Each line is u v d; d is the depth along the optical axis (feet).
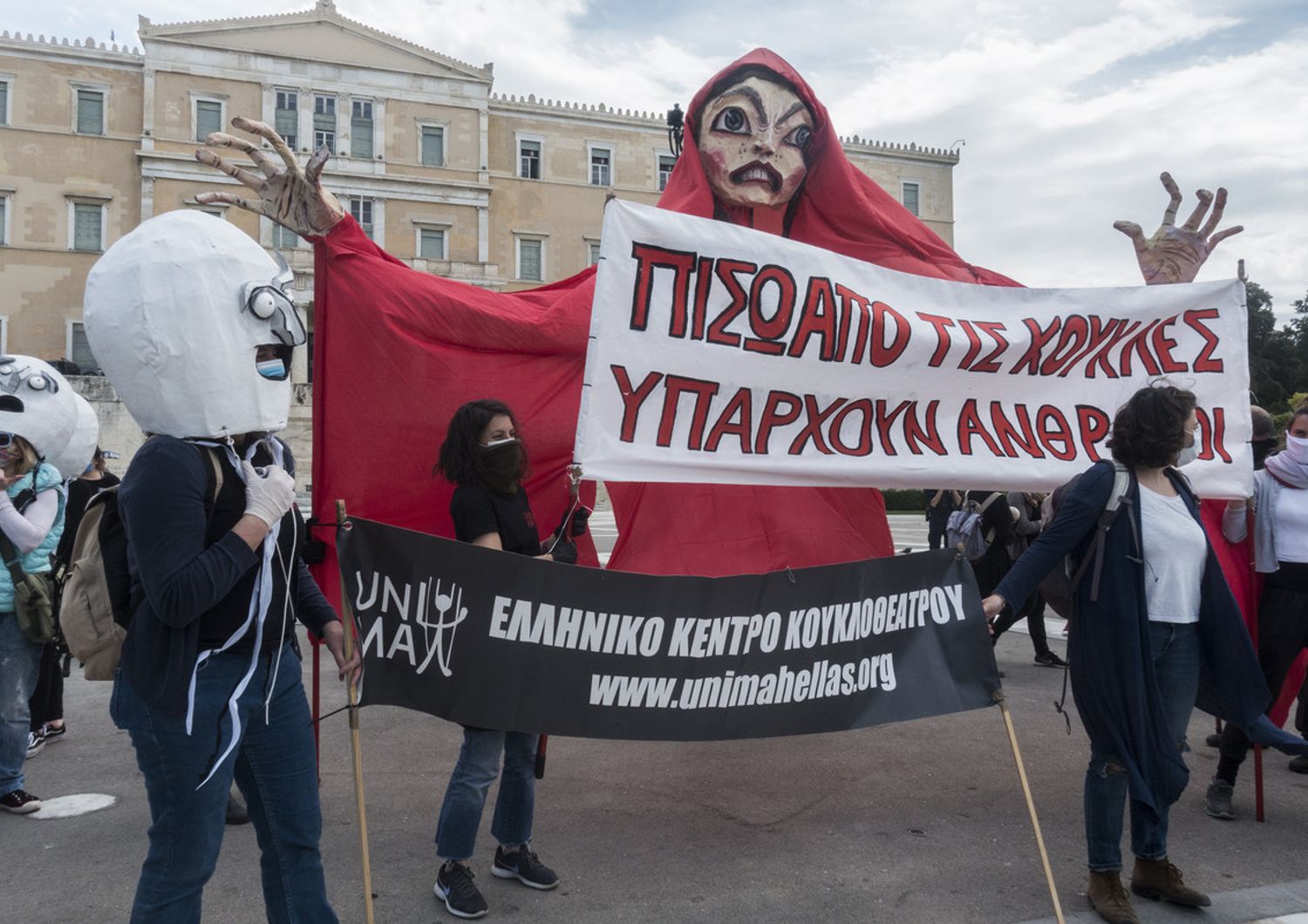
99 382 106.73
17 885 11.64
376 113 136.26
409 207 137.59
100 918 10.77
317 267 14.70
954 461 14.57
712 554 17.84
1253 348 188.24
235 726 7.66
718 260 13.12
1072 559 11.91
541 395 16.07
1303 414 15.34
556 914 10.91
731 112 19.67
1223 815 14.43
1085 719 11.49
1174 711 11.60
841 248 20.24
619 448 12.51
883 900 11.41
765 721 11.14
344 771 16.10
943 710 11.64
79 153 126.62
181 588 7.14
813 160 20.06
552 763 16.56
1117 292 15.61
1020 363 15.06
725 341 13.19
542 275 144.77
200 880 7.55
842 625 11.43
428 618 9.99
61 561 16.44
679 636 10.89
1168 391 11.57
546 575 10.45
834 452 13.99
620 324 12.55
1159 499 11.59
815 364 13.74
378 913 10.88
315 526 14.38
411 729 18.92
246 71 130.82
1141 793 10.90
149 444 7.63
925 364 14.43
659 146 149.48
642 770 16.21
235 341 7.99
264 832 8.30
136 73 128.77
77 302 126.93
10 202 124.16
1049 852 12.94
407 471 15.10
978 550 24.12
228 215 128.47
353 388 14.93
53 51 125.29
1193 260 16.93
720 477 13.14
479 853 12.75
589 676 10.62
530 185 143.64
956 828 13.71
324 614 9.48
